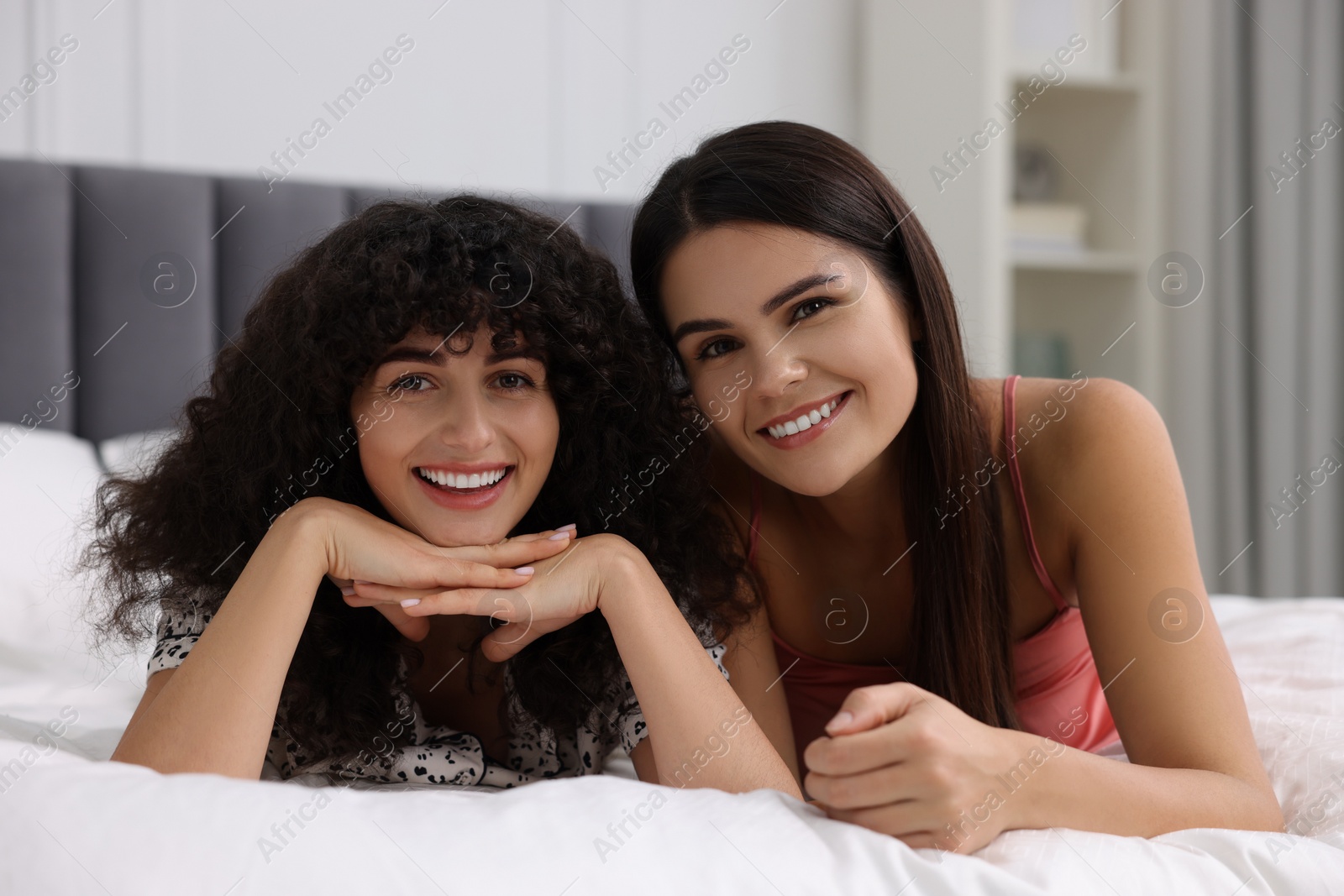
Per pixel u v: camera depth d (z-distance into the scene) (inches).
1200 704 37.0
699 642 37.2
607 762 44.8
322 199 80.5
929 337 42.7
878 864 26.5
